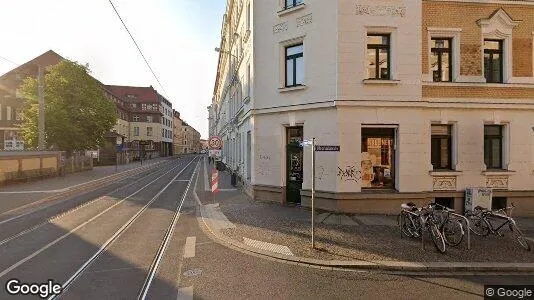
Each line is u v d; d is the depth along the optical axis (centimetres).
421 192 1241
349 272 680
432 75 1284
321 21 1271
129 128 8431
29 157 2422
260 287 597
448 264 704
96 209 1342
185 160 7112
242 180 2052
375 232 960
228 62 3362
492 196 1277
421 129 1251
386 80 1220
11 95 4962
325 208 1253
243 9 2022
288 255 759
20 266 690
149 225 1059
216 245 847
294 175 1395
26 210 1341
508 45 1312
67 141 3147
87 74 3425
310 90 1295
